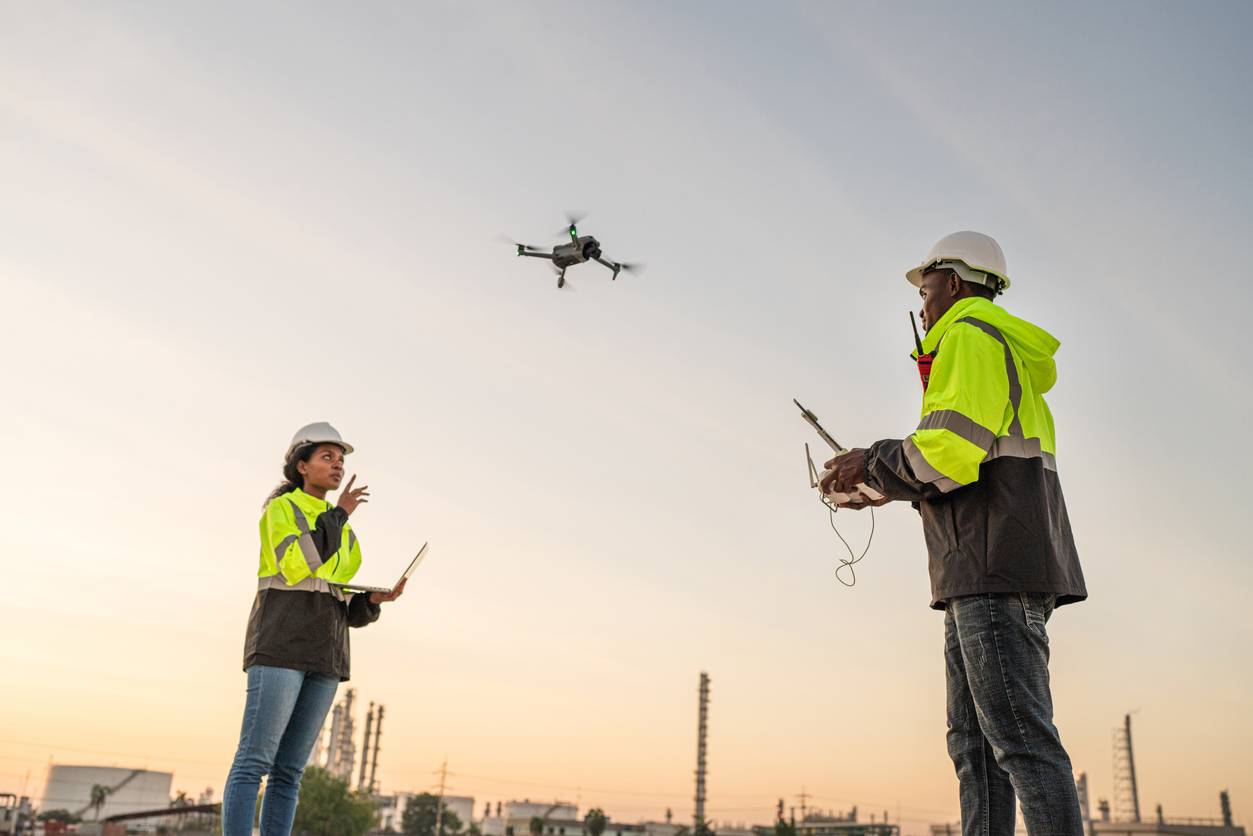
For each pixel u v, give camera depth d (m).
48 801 135.50
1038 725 3.23
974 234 4.02
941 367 3.53
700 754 115.12
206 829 135.38
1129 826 107.94
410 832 154.12
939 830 118.19
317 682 5.34
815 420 4.16
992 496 3.44
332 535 5.37
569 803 161.38
